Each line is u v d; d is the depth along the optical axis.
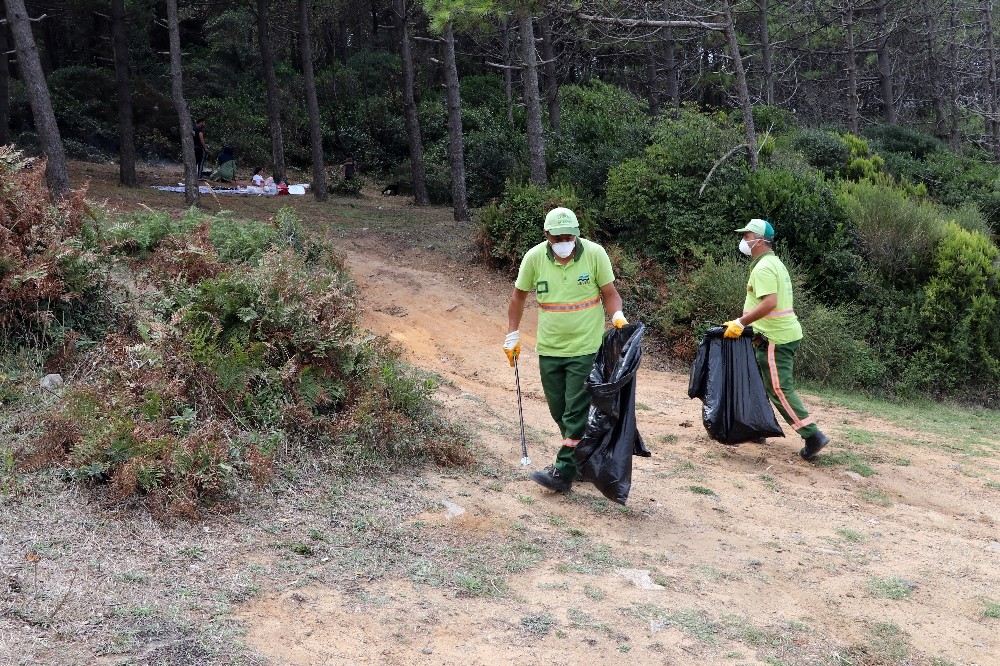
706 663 3.80
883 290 14.68
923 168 25.58
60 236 6.86
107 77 27.48
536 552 4.82
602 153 17.09
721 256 13.82
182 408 5.43
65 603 3.55
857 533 5.87
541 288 5.63
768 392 7.71
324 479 5.35
